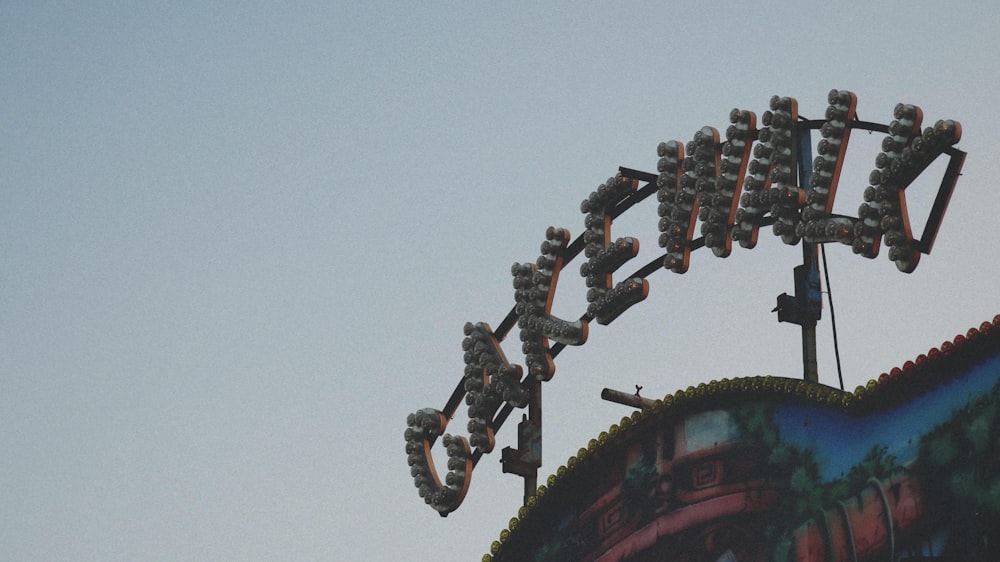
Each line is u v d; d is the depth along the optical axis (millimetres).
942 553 31531
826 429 34438
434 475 44562
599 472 39156
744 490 35688
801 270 36969
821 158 36531
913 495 32344
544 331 42344
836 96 36500
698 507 36500
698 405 37250
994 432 31438
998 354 31797
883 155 35250
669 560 36688
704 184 39531
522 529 40344
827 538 33656
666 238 40219
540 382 42875
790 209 37312
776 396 35688
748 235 38281
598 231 42219
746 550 35188
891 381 33312
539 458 42062
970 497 31438
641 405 40125
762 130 38219
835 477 33906
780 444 35281
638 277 40844
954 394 32281
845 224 35812
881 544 32625
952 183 34281
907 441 32781
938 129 34094
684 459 37188
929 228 34625
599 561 38375
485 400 43500
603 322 41438
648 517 37531
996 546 30812
